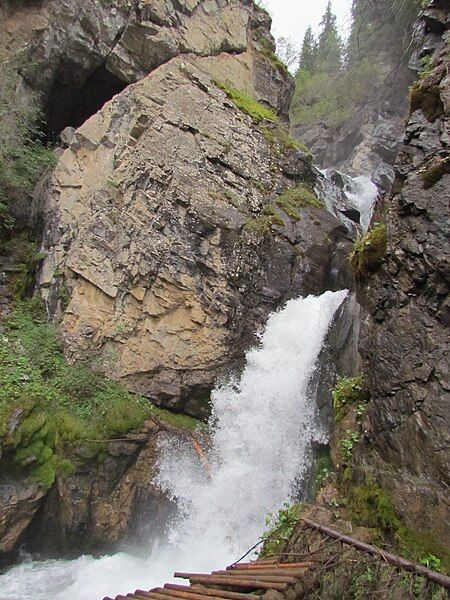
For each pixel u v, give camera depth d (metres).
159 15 13.39
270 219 10.88
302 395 8.91
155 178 10.50
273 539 5.91
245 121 12.48
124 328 9.96
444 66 6.44
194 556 8.09
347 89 28.66
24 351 9.72
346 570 3.84
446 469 5.16
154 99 11.56
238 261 10.12
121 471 8.78
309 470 8.09
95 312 10.18
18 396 8.57
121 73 13.73
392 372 6.03
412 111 6.68
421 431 5.52
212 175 10.92
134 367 9.75
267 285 10.30
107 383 9.53
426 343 5.71
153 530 8.62
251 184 11.41
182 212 10.21
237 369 9.82
